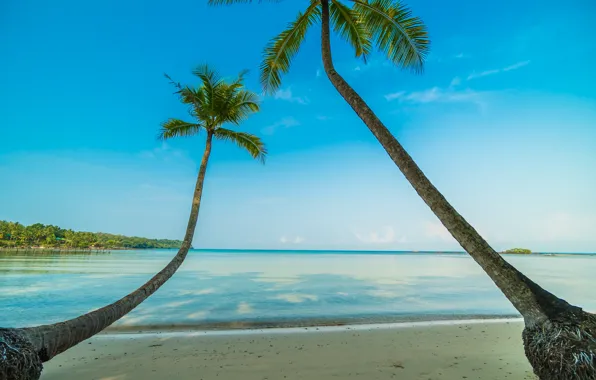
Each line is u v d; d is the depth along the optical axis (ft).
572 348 10.45
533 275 98.43
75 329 12.96
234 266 136.67
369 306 45.09
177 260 23.15
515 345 25.09
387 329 30.48
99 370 19.49
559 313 11.58
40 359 10.95
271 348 24.26
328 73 21.31
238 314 39.37
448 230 14.48
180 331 30.04
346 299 51.03
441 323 33.35
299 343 25.64
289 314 39.47
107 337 27.07
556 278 87.76
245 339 26.86
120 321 35.29
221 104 33.96
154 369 19.74
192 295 54.75
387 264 164.45
